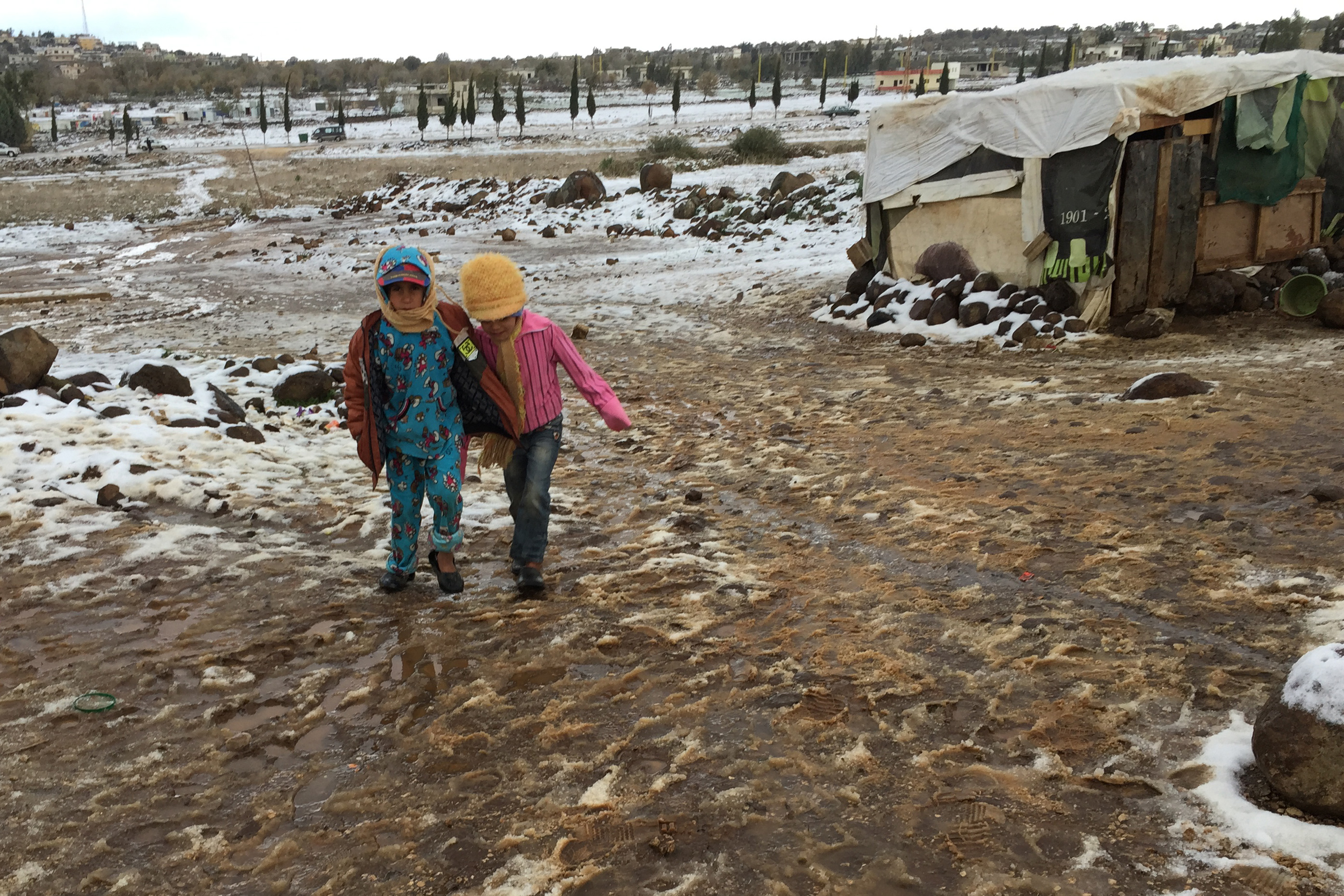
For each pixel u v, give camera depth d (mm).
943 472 6484
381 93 137250
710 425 8742
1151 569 4500
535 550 4652
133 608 4523
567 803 3014
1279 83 11438
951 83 121688
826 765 3164
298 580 4895
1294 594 4059
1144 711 3334
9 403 7492
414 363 4238
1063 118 11266
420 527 5504
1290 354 9336
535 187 32656
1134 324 11047
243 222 35094
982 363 10734
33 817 2977
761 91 147375
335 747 3381
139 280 22078
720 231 24125
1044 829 2770
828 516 5828
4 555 5074
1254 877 2477
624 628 4324
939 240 13328
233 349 13117
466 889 2615
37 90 152250
